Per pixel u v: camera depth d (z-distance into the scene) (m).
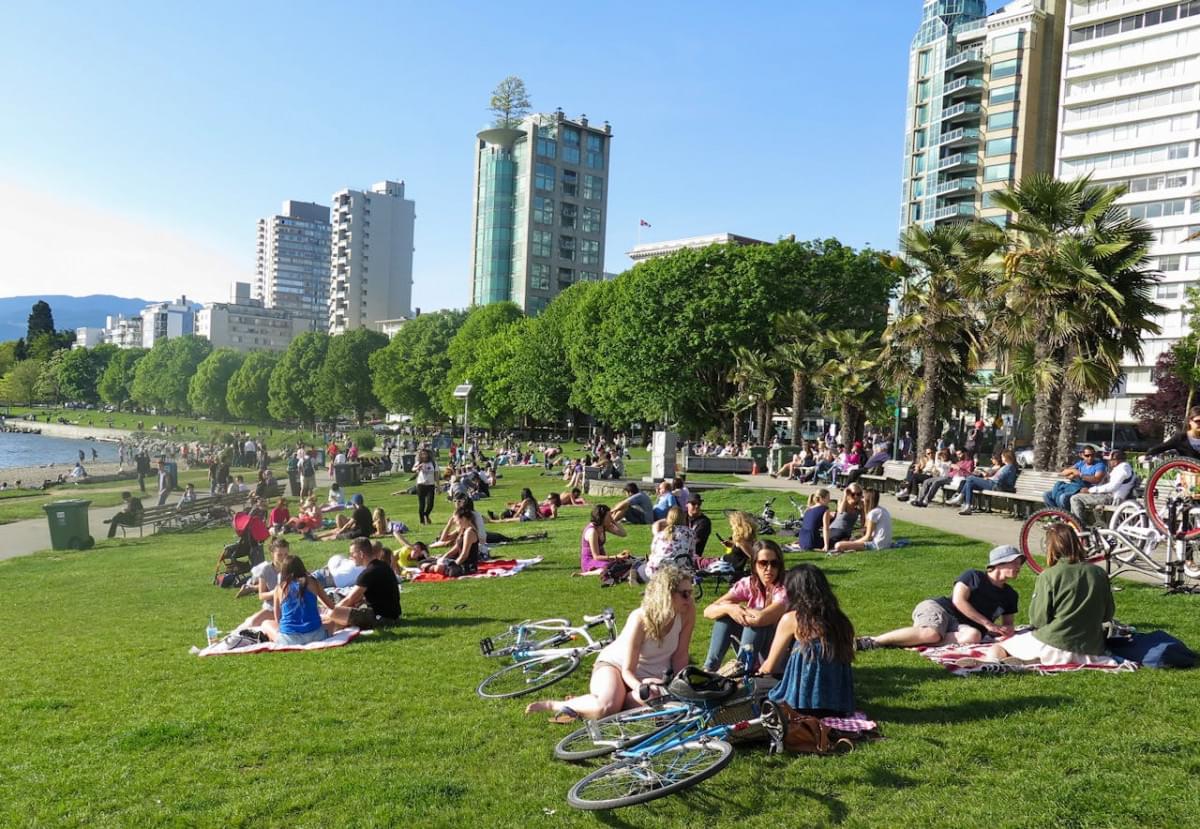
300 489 36.28
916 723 6.11
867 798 4.95
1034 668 7.21
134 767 5.90
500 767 5.63
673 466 28.67
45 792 5.53
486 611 10.96
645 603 6.25
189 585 15.09
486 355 86.44
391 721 6.68
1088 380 19.89
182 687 8.03
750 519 11.11
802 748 5.61
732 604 7.23
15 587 16.17
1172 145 78.62
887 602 10.24
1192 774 5.09
